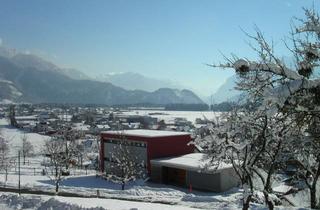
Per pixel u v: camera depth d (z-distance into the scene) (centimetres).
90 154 9288
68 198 2120
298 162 1391
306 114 795
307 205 1961
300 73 762
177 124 15000
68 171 5522
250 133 1020
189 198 3055
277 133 957
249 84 856
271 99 783
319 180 1762
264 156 1133
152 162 4800
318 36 812
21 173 5828
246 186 1107
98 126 15938
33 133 15762
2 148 7644
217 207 2597
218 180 4022
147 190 3700
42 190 3675
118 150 5047
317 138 903
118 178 4394
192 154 5222
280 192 1752
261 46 816
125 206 1841
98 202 1961
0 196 2098
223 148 1091
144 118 19275
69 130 7706
